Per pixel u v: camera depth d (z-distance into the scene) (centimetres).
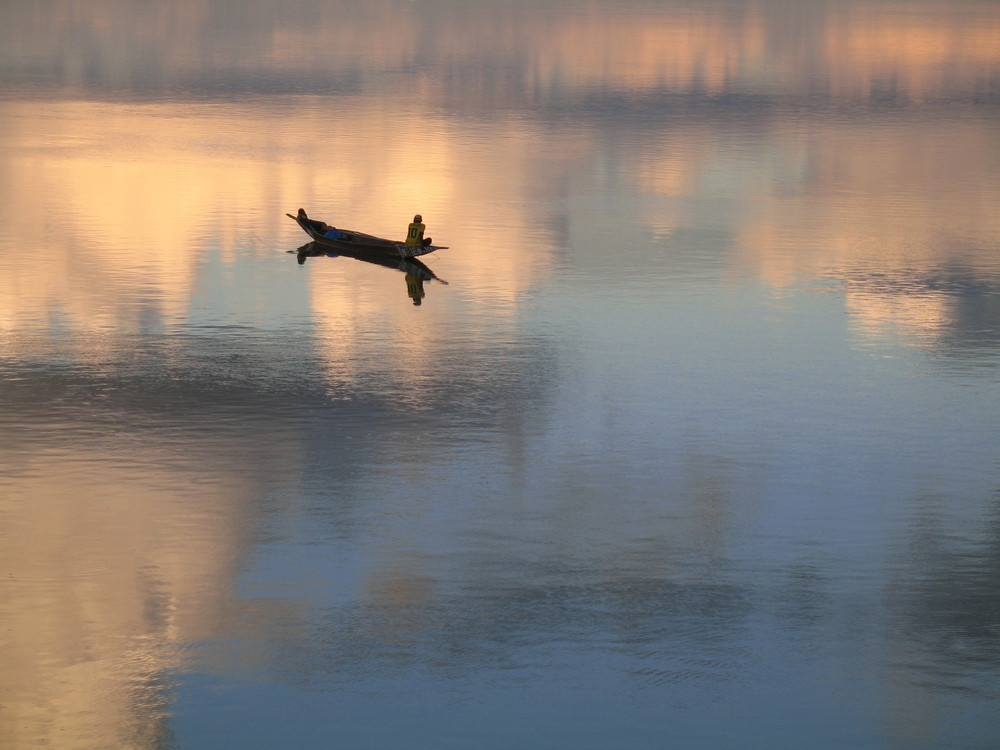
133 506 8131
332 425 9469
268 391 10100
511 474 8700
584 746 5944
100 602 7025
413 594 7169
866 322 11950
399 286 13075
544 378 10494
